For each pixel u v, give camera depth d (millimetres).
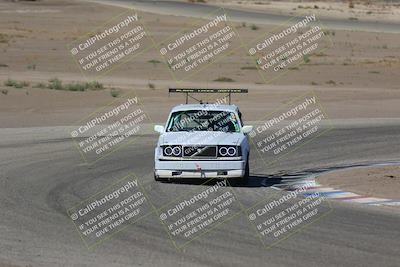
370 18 172875
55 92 67500
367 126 52344
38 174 32031
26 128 49062
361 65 97125
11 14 147750
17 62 91500
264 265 17781
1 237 20406
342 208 25031
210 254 18828
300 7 192125
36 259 18203
